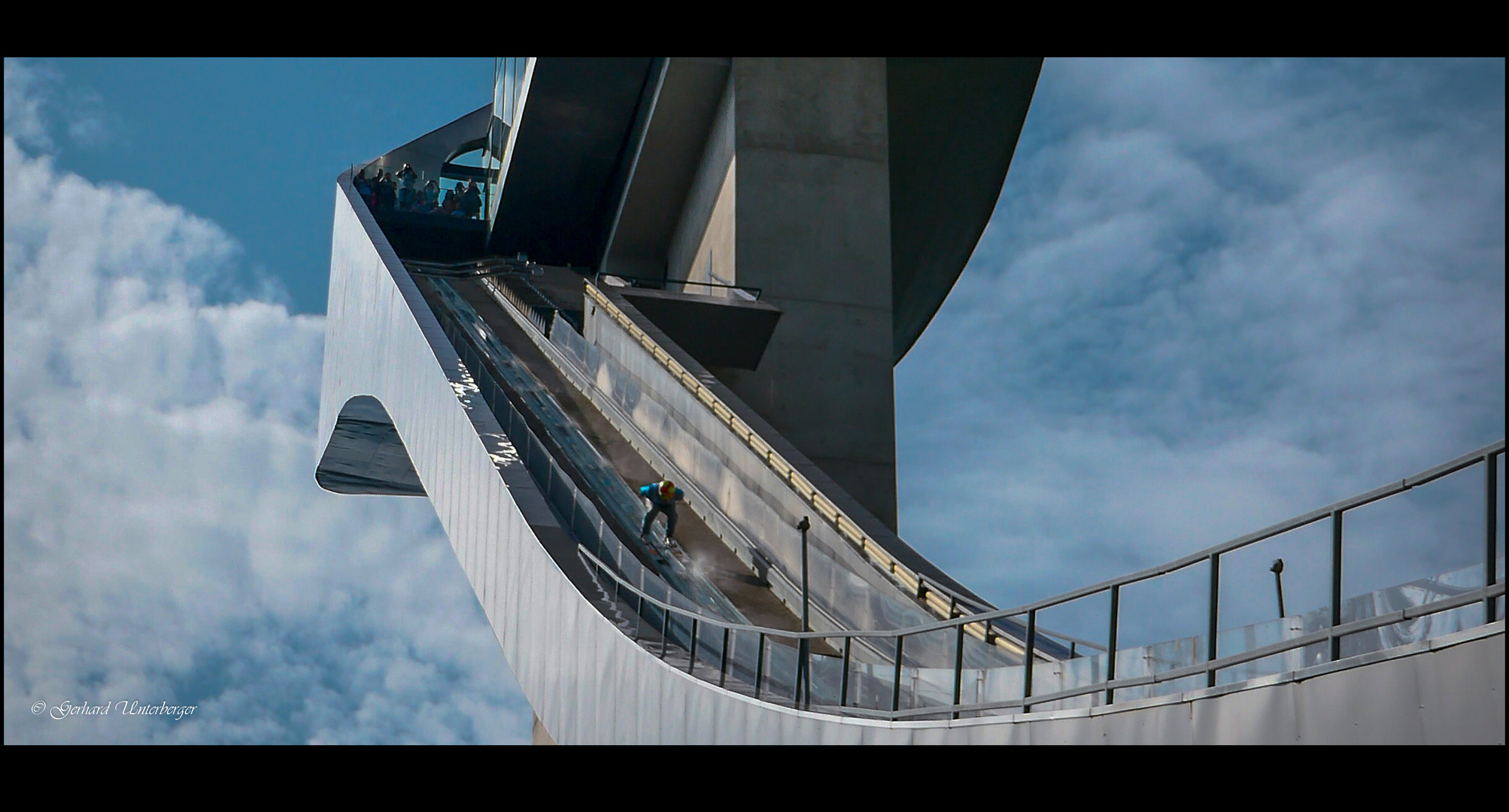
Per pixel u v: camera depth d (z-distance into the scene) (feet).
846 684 31.17
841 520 49.34
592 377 76.28
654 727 37.09
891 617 43.14
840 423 88.07
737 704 33.71
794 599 49.55
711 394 62.13
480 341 86.43
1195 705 20.62
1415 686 17.21
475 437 56.08
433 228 134.41
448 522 59.06
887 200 93.81
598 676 40.70
